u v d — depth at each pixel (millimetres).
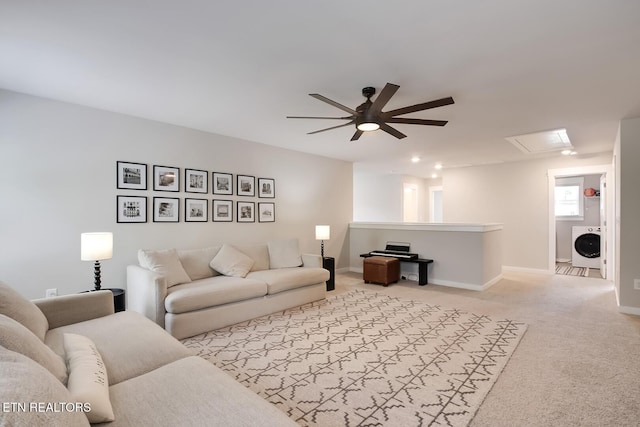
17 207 3121
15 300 1767
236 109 3570
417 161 6867
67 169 3385
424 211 9875
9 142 3082
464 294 4699
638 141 3762
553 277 6059
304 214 5855
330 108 3525
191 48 2287
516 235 6832
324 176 6254
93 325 2150
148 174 3932
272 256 4559
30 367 923
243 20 1949
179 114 3754
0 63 2520
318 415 1860
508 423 1778
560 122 3975
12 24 1984
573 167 6172
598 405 1940
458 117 3787
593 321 3475
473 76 2707
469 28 2021
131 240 3795
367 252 6469
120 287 3701
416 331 3172
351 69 2594
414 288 5090
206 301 3135
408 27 2016
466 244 5105
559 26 1990
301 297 4074
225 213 4691
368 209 9516
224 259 3977
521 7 1808
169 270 3424
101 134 3592
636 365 2451
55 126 3316
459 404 1956
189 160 4305
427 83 2844
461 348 2766
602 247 6066
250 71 2645
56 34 2102
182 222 4234
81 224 3463
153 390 1359
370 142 5078
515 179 6855
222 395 1328
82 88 3016
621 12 1842
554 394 2062
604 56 2359
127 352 1749
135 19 1939
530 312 3803
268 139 4906
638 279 3736
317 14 1887
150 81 2850
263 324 3398
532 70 2596
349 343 2887
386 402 1985
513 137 4738
